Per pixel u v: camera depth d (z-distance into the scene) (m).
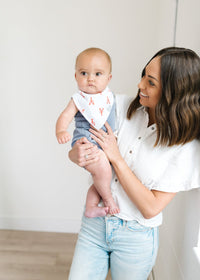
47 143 2.46
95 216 1.22
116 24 2.19
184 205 1.41
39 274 2.13
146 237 1.22
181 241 1.44
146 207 1.14
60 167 2.52
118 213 1.21
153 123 1.21
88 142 1.20
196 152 1.15
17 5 2.17
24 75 2.31
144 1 2.13
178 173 1.14
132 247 1.21
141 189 1.14
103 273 1.33
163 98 1.06
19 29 2.22
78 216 2.64
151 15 2.16
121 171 1.14
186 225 1.37
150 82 1.08
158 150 1.16
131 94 2.32
